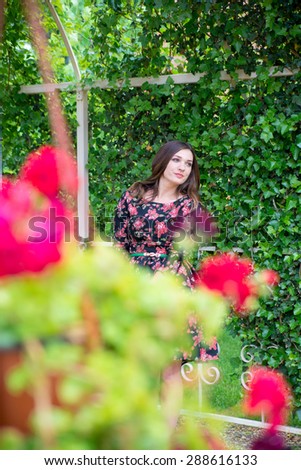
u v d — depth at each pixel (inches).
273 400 40.9
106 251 40.7
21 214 39.4
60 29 161.3
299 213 130.7
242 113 136.9
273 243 133.6
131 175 155.8
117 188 157.4
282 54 129.1
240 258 139.3
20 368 31.6
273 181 132.9
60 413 31.0
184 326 38.8
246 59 133.5
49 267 36.1
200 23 137.1
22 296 33.6
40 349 32.1
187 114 144.3
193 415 41.2
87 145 160.1
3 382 32.6
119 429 31.2
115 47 154.9
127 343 33.8
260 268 135.8
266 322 137.9
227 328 141.0
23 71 171.0
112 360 32.6
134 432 31.1
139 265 122.1
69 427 30.8
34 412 32.5
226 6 133.1
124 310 35.2
